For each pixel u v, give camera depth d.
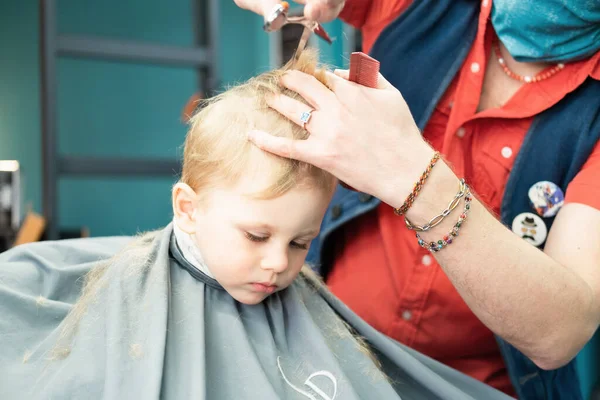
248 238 0.97
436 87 1.25
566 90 1.14
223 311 1.06
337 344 1.10
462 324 1.26
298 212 0.96
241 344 1.02
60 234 3.38
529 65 1.20
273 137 0.93
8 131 4.03
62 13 4.05
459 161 1.24
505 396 1.20
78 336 0.96
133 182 4.36
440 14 1.27
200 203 1.01
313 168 0.96
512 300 0.96
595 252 1.03
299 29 3.55
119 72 4.25
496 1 1.17
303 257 1.04
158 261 1.07
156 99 4.39
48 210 3.36
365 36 1.43
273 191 0.94
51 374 0.93
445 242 0.95
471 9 1.26
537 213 1.18
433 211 0.93
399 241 1.28
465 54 1.24
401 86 1.29
